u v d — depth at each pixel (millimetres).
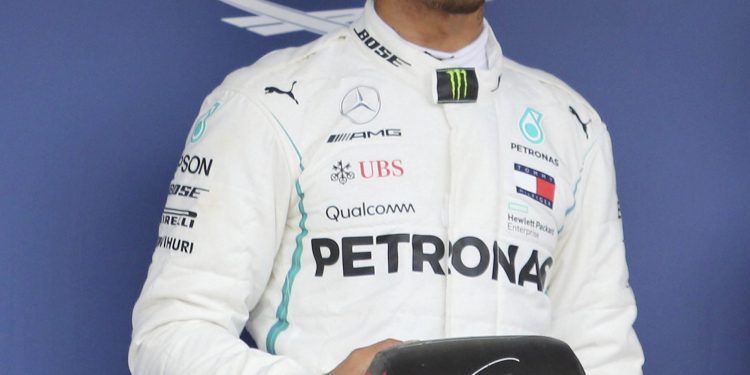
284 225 8367
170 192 8602
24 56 10555
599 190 9289
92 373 10500
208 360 7488
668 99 11648
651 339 11523
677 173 11602
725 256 11578
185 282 8000
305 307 8141
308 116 8375
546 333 8508
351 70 8586
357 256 8047
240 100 8484
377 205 8109
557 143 8977
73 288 10492
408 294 7945
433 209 8148
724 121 11641
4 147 10406
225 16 11148
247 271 8086
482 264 8086
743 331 11562
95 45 10750
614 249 9344
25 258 10375
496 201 8242
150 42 10906
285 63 8711
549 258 8680
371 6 8867
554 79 9516
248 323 8586
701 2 11695
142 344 7984
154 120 10859
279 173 8234
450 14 8555
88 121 10664
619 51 11664
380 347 6738
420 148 8281
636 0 11688
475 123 8367
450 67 8523
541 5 11672
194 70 11016
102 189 10648
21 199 10406
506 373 5551
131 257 10688
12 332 10297
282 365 7305
